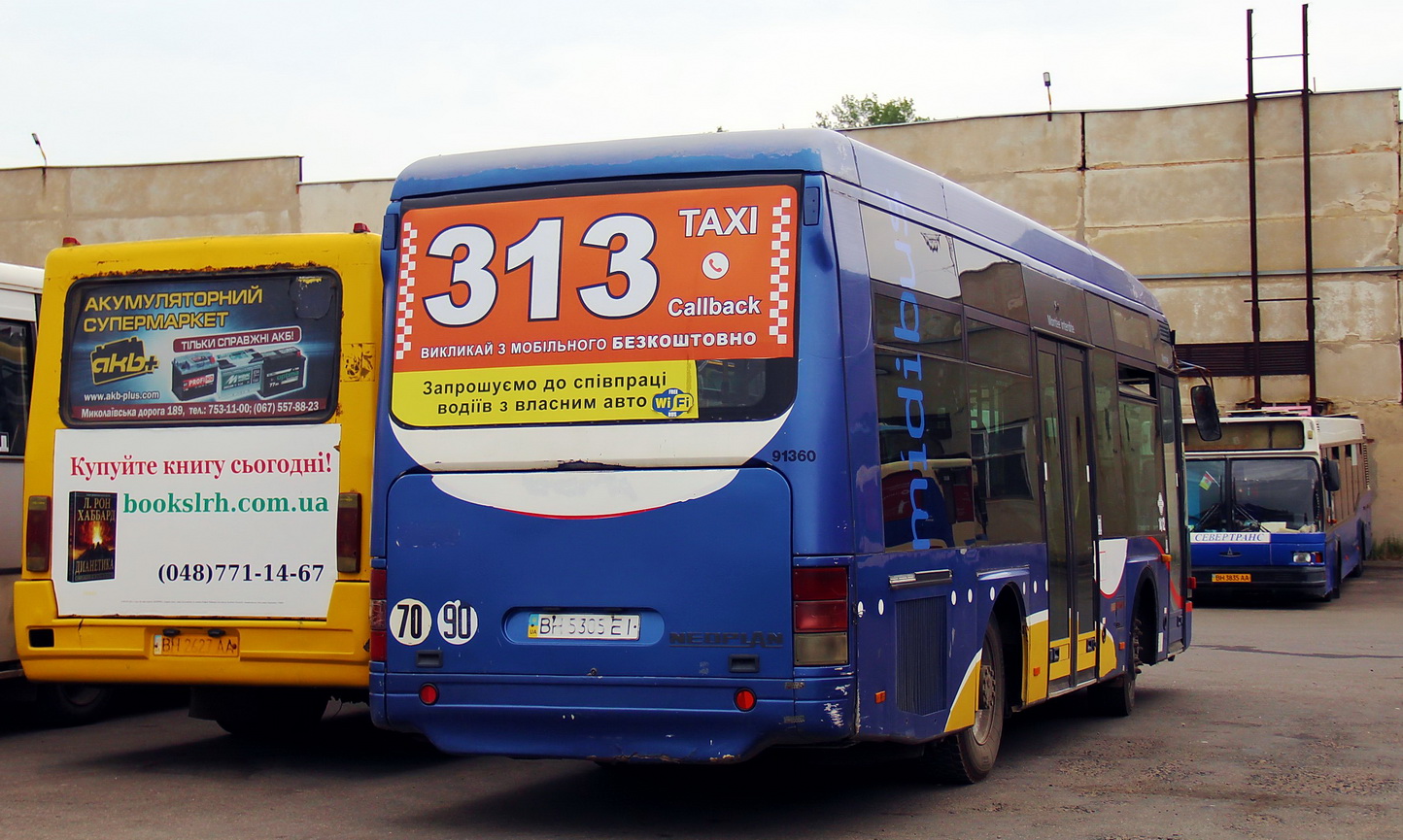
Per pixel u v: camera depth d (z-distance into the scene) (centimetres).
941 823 702
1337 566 2441
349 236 834
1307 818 716
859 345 643
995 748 821
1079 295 1009
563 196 663
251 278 845
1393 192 3116
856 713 618
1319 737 988
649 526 632
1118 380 1102
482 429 661
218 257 849
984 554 778
